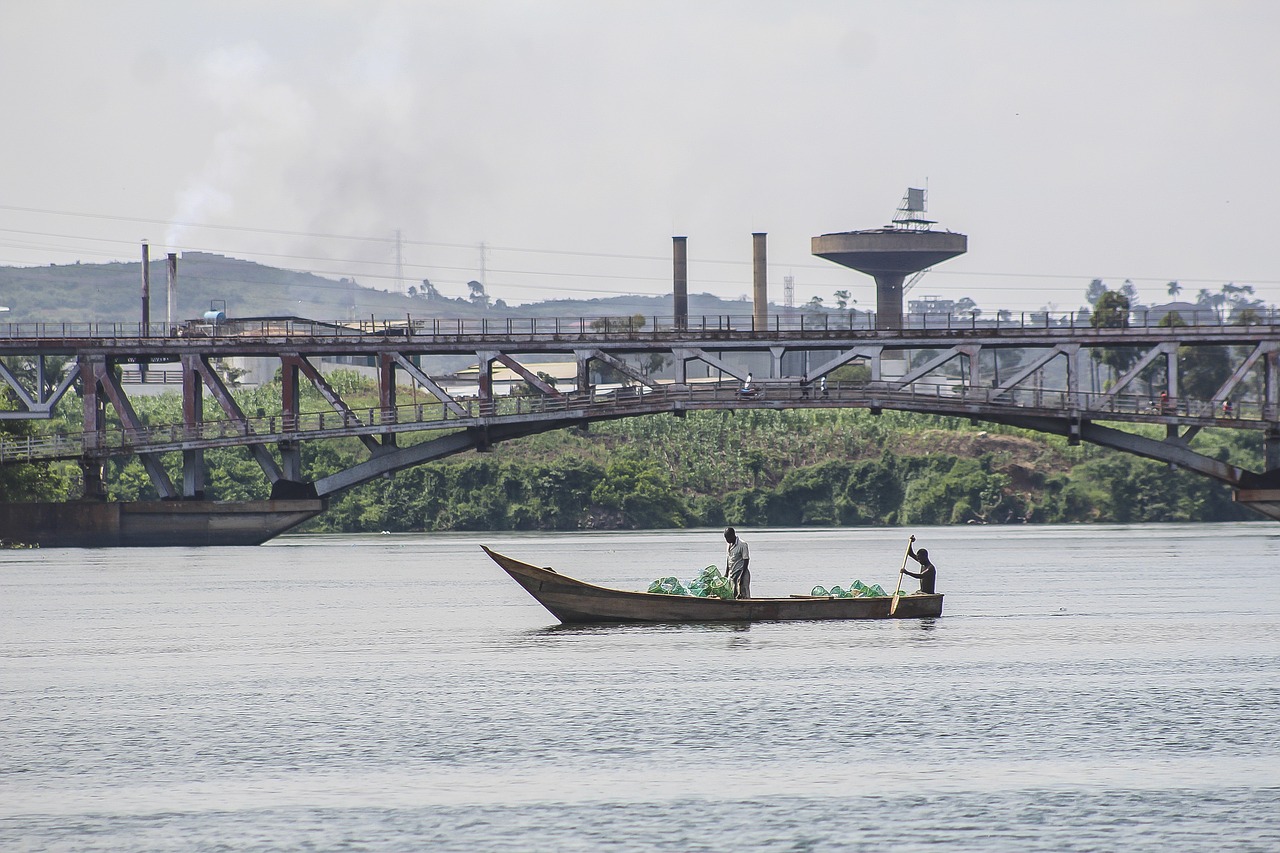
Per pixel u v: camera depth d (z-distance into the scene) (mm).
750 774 112375
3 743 124062
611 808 103812
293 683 152750
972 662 162625
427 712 135625
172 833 98688
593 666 161250
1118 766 114312
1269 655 167625
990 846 95812
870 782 110000
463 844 96375
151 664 168250
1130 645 176125
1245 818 101062
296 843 96625
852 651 171375
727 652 171000
